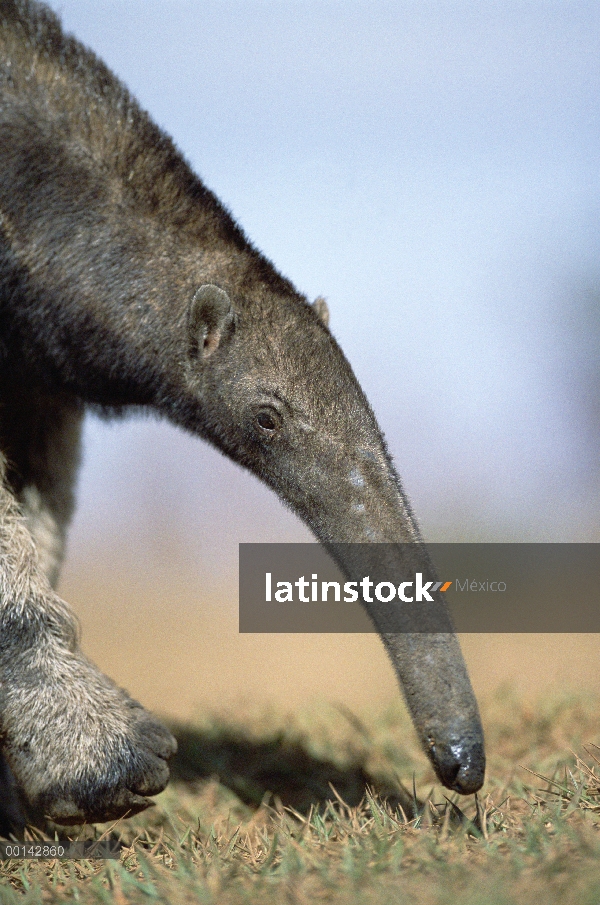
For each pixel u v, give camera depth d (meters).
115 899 9.75
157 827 13.77
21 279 12.97
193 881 9.87
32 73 12.84
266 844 11.22
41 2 13.71
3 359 13.55
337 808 13.95
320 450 12.42
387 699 20.98
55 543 14.76
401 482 12.43
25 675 11.84
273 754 16.28
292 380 12.64
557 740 15.88
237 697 23.08
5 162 12.65
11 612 11.94
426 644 11.25
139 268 12.97
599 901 8.18
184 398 13.23
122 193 13.00
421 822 11.53
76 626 12.33
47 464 14.57
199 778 15.70
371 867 9.77
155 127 13.62
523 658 26.00
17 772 11.80
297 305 13.15
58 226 12.84
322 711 19.16
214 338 12.86
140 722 11.75
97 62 13.62
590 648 27.06
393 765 15.73
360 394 12.70
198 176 13.88
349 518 12.17
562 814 11.24
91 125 13.03
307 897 9.15
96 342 13.15
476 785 10.81
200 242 13.18
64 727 11.59
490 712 18.20
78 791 11.44
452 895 8.59
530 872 9.13
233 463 13.54
